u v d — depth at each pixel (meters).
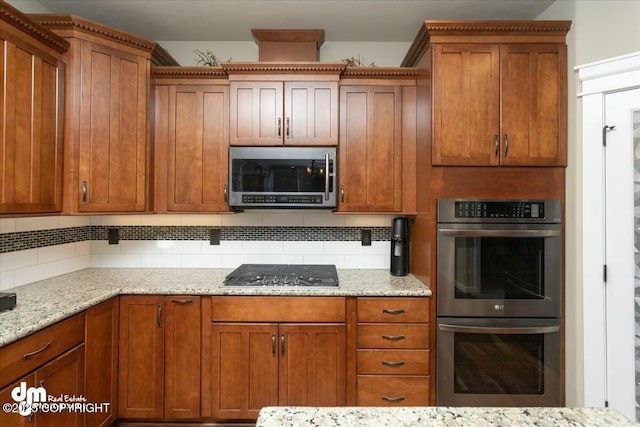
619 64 1.74
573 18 1.90
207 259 2.55
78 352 1.64
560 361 1.91
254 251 2.56
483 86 1.94
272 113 2.20
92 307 1.73
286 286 1.99
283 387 1.94
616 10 1.77
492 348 1.93
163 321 1.95
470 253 1.94
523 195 1.95
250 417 1.94
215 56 2.59
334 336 1.94
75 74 1.85
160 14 2.24
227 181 2.23
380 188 2.23
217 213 2.25
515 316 1.93
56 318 1.47
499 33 1.93
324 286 1.99
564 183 1.95
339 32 2.47
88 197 1.89
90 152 1.90
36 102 1.65
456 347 1.93
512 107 1.94
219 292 1.94
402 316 1.94
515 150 1.94
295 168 2.19
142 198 2.12
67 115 1.84
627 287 1.76
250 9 2.19
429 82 1.98
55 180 1.78
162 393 1.95
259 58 2.38
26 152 1.60
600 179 1.82
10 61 1.52
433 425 0.68
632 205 1.75
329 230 2.56
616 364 1.78
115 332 1.92
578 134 1.88
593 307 1.83
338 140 2.21
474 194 1.95
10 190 1.52
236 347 1.95
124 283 2.07
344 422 0.69
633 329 1.75
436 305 1.95
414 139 2.23
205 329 1.95
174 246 2.55
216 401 1.94
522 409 0.74
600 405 1.81
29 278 2.02
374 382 1.94
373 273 2.40
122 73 2.02
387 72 2.21
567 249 1.93
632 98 1.73
